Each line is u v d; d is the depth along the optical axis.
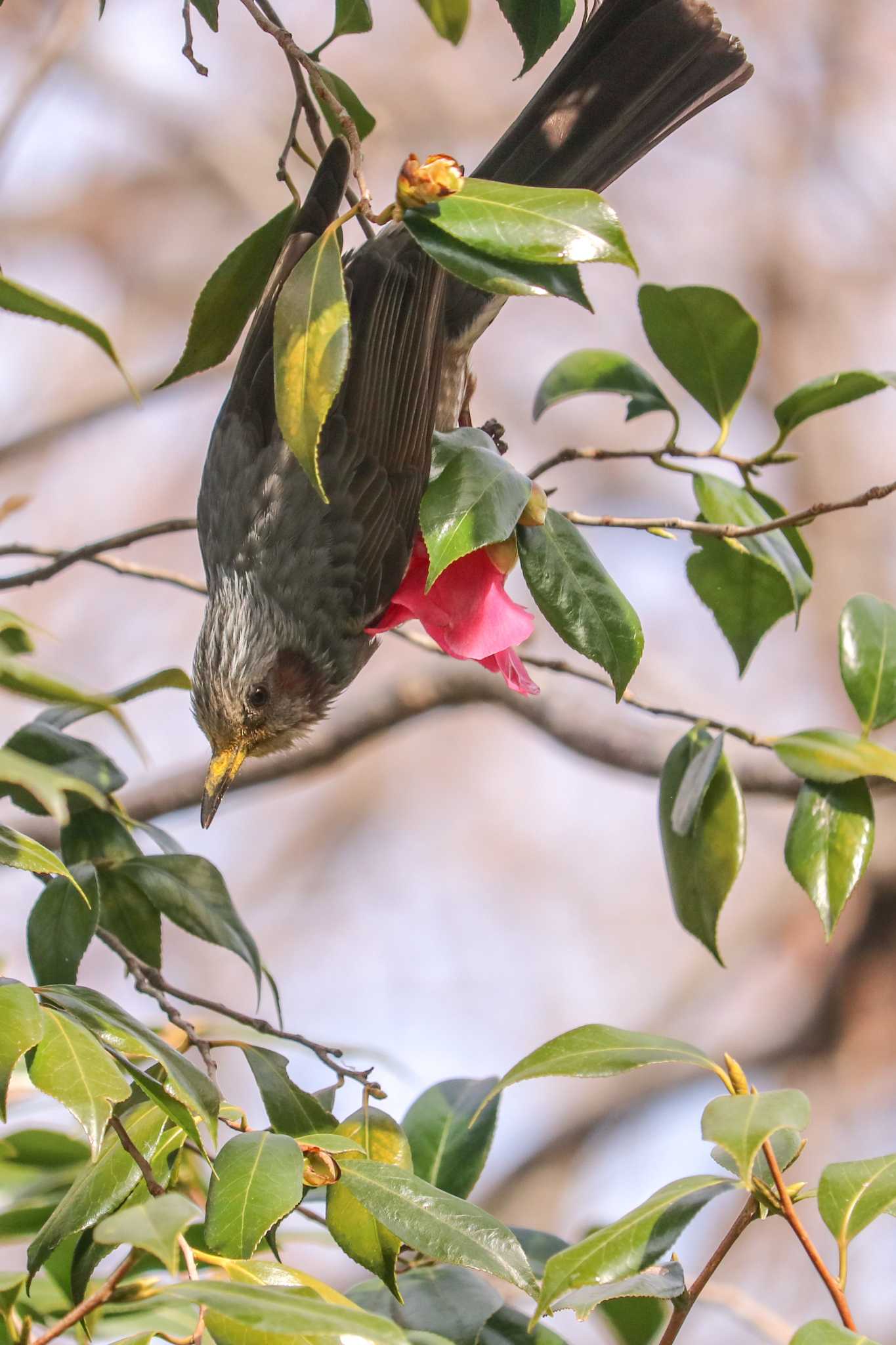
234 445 4.84
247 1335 4.53
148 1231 4.51
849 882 4.73
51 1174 4.68
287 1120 4.65
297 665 4.84
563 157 4.80
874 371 4.76
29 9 7.84
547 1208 7.60
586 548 4.68
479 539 4.64
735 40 4.79
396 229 4.81
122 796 5.13
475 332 4.86
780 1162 4.61
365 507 4.82
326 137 4.86
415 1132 4.71
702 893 4.76
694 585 4.80
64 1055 4.56
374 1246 4.61
